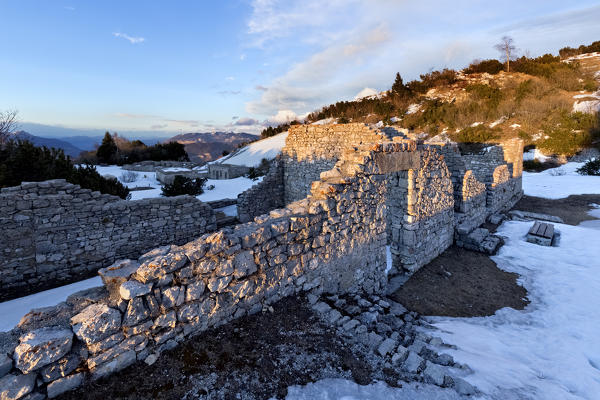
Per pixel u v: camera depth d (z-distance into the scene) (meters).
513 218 13.88
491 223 12.98
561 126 34.12
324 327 4.41
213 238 3.86
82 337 2.89
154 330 3.39
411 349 4.24
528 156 32.75
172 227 10.89
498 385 3.56
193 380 3.19
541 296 6.86
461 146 38.25
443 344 4.59
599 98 37.88
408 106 62.34
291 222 4.82
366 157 6.25
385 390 3.31
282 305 4.73
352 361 3.78
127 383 3.06
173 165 45.03
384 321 5.27
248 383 3.23
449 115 47.69
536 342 4.93
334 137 12.59
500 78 59.66
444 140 41.88
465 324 5.64
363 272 6.56
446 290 7.33
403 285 7.61
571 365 4.14
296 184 14.75
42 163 10.73
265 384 3.25
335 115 73.75
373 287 6.91
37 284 8.27
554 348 4.68
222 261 3.96
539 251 9.54
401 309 6.08
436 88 65.62
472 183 11.37
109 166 43.75
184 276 3.60
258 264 4.42
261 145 58.28
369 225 6.59
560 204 16.62
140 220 10.08
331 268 5.71
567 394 3.46
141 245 10.20
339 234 5.80
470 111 46.31
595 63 52.97
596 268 7.95
